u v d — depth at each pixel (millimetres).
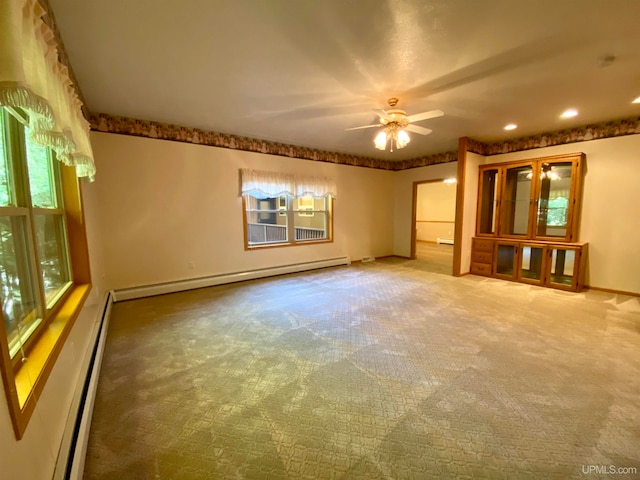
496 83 2826
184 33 2043
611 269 4191
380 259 7059
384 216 7180
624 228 4059
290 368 2250
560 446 1504
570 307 3566
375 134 4691
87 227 2795
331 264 6121
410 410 1780
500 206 4992
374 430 1623
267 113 3672
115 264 3914
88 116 3543
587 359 2342
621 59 2391
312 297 4031
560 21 1915
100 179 3752
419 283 4781
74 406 1598
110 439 1562
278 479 1335
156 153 4121
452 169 6125
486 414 1738
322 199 6316
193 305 3701
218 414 1752
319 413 1759
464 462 1417
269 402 1859
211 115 3770
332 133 4637
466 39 2111
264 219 6184
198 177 4484
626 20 1902
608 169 4125
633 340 2666
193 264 4527
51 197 2162
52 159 2193
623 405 1803
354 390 1978
